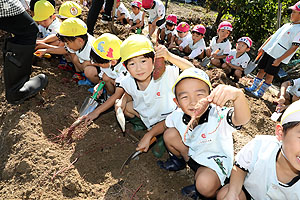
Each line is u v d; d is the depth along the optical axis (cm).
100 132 261
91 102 272
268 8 704
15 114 266
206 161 192
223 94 154
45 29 354
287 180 159
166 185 218
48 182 209
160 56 207
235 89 156
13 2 223
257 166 166
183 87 173
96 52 256
